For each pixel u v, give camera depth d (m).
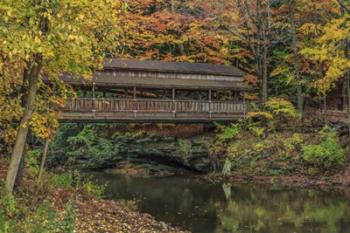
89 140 36.00
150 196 23.22
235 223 17.48
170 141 33.56
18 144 12.65
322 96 38.62
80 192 18.88
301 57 37.03
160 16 37.47
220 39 38.12
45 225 11.32
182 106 32.91
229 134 32.72
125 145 34.28
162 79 33.16
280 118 33.50
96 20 12.34
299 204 21.16
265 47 36.09
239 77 36.41
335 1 30.47
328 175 27.05
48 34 11.12
